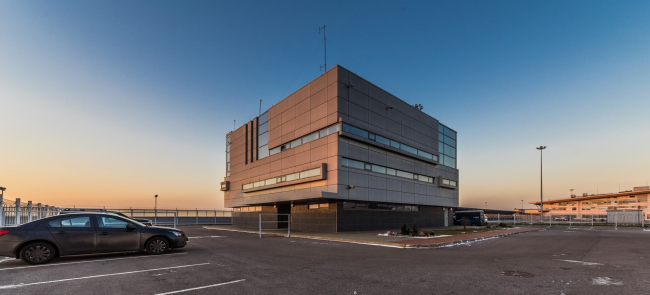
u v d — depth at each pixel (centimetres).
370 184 2611
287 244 1577
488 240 1912
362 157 2550
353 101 2516
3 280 727
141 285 686
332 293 630
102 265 916
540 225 4578
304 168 2614
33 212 2156
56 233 969
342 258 1091
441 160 3644
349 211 2491
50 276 769
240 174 3638
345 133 2355
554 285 691
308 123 2645
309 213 2681
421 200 3222
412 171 3136
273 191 2997
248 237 1997
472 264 966
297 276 782
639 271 847
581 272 834
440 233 2372
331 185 2355
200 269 866
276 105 3086
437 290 652
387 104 2862
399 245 1495
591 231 3016
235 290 650
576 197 8275
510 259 1079
